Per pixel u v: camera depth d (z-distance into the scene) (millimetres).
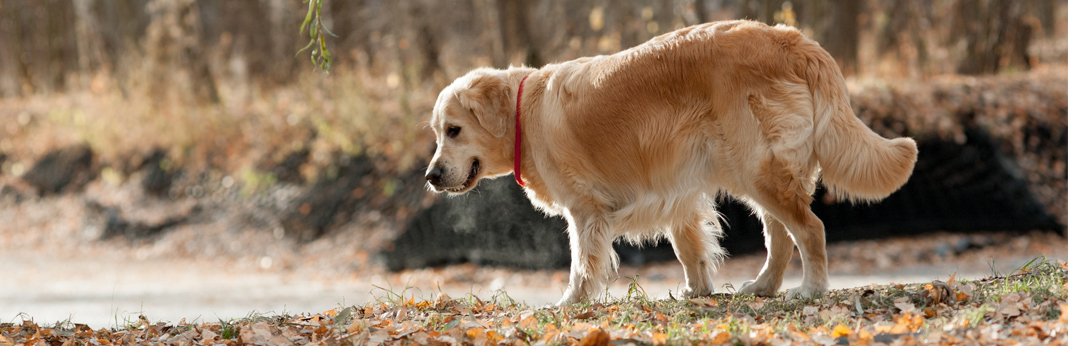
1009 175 12352
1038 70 16016
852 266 10883
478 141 5102
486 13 15820
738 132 4410
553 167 4930
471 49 16594
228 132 17203
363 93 15109
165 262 14008
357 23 16906
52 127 20594
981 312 3705
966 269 10117
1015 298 4008
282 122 16469
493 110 5004
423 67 15867
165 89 18594
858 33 16641
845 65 16312
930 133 12711
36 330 4867
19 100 24656
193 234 14992
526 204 11508
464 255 12062
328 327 4523
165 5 19422
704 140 4535
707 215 5105
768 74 4352
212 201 15883
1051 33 21141
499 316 4703
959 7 16406
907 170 4273
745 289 5031
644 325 4133
